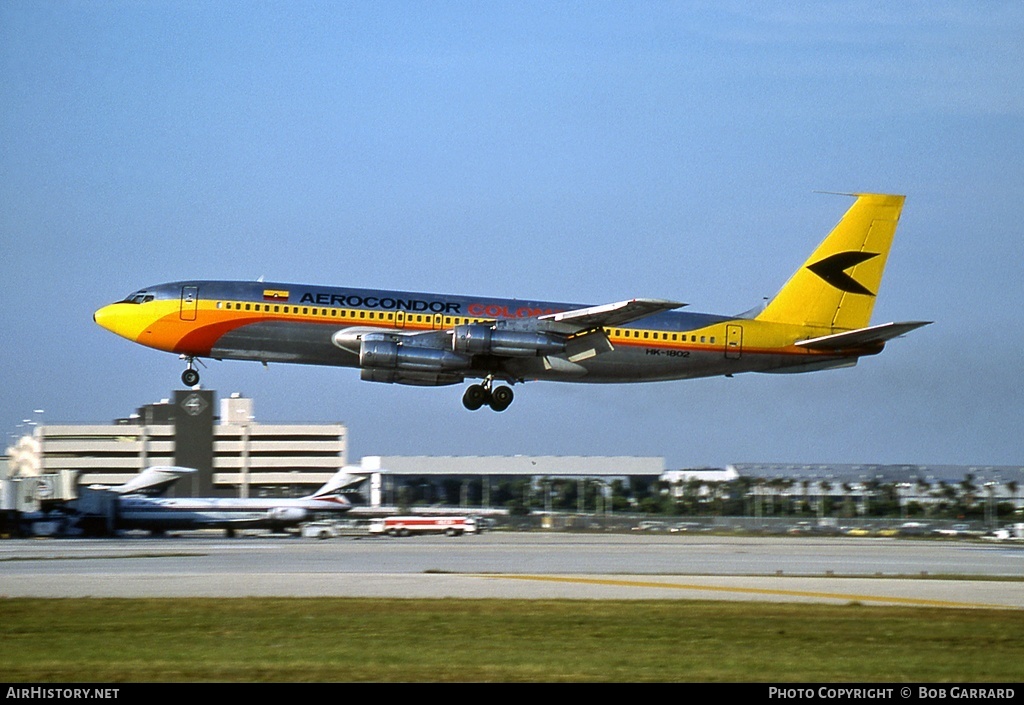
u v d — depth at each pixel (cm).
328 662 9138
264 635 10438
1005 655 9900
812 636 10731
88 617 11412
